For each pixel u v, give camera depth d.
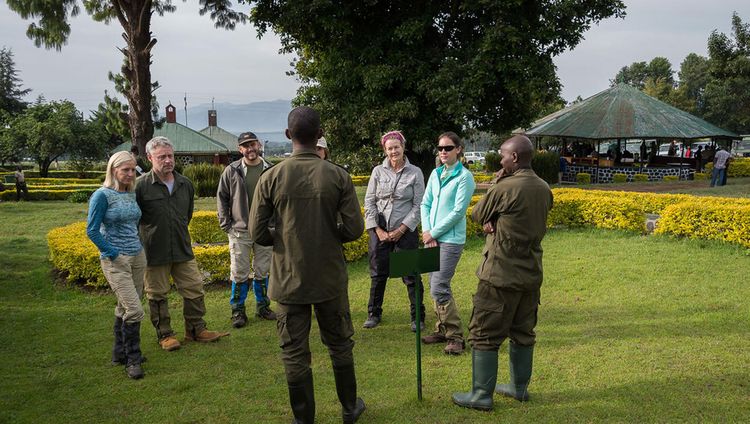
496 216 3.29
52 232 7.80
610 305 5.66
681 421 3.19
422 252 3.48
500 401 3.53
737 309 5.34
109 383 3.99
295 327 3.09
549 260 7.79
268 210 3.09
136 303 4.13
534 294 3.35
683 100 59.06
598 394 3.57
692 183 20.88
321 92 16.30
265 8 15.58
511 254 3.21
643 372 3.89
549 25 14.34
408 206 5.03
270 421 3.36
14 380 4.05
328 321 3.17
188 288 4.80
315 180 3.02
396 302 6.03
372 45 15.17
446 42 16.28
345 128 15.64
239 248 5.26
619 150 26.38
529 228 3.17
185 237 4.72
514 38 13.56
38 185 24.08
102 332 5.15
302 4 14.29
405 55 14.76
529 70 14.09
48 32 20.08
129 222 4.14
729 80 23.98
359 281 6.97
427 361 4.27
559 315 5.39
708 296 5.82
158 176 4.56
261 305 5.50
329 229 3.06
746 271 6.76
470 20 15.76
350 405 3.25
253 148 5.28
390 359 4.33
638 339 4.60
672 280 6.50
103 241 3.96
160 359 4.45
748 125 55.72
